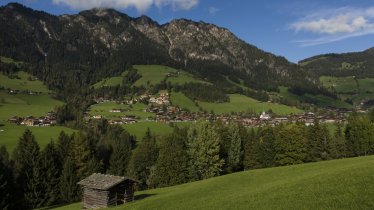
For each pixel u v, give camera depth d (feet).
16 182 274.77
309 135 401.70
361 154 391.86
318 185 134.82
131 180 215.92
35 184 281.74
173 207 158.10
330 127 628.69
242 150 412.36
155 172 348.79
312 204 114.83
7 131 577.84
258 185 193.88
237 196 154.30
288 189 141.79
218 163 345.51
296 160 373.81
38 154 289.33
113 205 204.95
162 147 369.09
